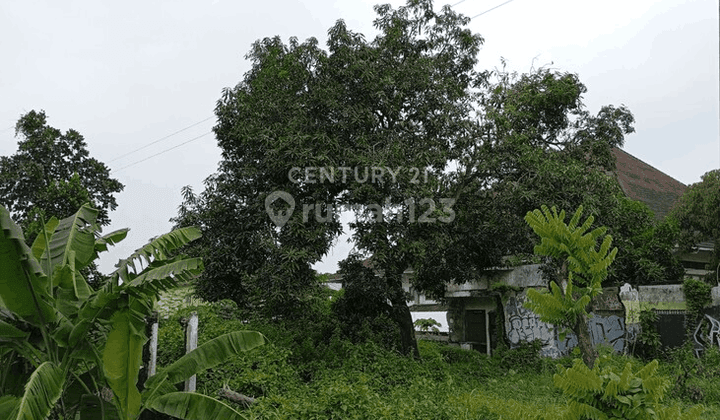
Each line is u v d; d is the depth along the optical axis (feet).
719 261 47.14
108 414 18.20
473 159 42.32
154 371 27.12
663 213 62.23
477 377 40.93
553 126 45.88
